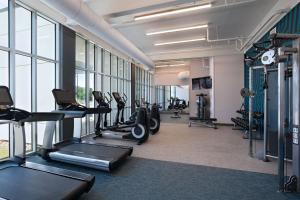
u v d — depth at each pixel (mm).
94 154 3414
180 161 3674
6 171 2531
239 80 8438
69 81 4984
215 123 8352
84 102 6023
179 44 8141
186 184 2703
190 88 9867
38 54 4527
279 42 2645
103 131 5906
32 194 1956
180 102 15938
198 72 9727
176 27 6078
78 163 3236
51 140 3547
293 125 2564
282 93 2574
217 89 8727
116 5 4387
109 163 2990
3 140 3707
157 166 3396
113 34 4984
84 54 6000
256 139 5582
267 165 3477
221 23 5777
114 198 2305
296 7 4145
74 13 3469
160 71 14000
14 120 2533
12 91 3600
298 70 2521
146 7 4496
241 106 8070
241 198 2350
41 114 2615
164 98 17031
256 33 5973
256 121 5867
